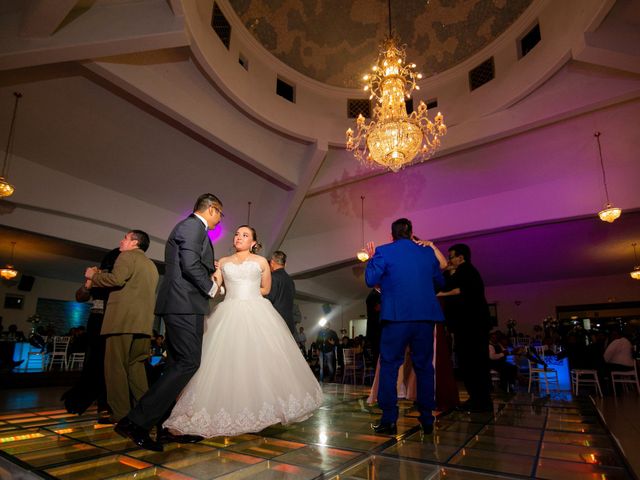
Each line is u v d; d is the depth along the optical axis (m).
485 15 7.96
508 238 11.34
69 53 4.76
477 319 3.43
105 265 3.12
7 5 4.50
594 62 5.54
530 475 1.68
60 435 2.39
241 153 7.81
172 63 6.20
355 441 2.25
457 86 8.87
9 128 6.34
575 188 8.06
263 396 2.28
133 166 7.81
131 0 4.86
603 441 2.27
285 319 3.69
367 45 9.20
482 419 2.98
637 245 11.21
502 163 8.34
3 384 7.12
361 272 14.28
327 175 9.30
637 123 6.86
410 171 9.13
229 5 7.51
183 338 2.14
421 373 2.52
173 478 1.65
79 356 10.88
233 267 2.67
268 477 1.65
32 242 10.14
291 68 9.23
